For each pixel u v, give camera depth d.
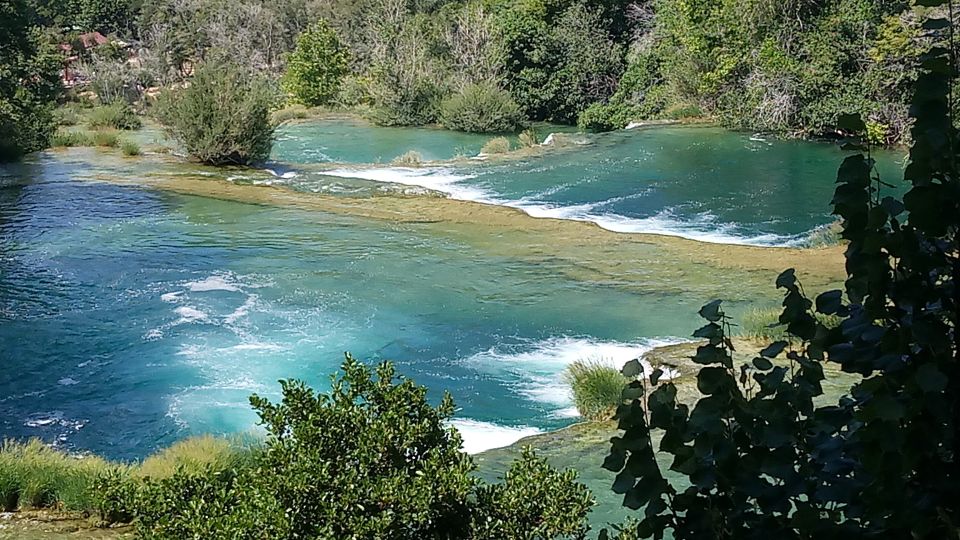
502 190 21.75
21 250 16.25
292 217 19.05
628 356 11.40
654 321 12.67
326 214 19.33
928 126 1.99
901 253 1.98
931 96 2.00
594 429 9.06
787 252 15.81
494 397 10.29
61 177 22.95
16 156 25.66
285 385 4.57
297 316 12.97
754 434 2.15
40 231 17.61
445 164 25.25
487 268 15.34
